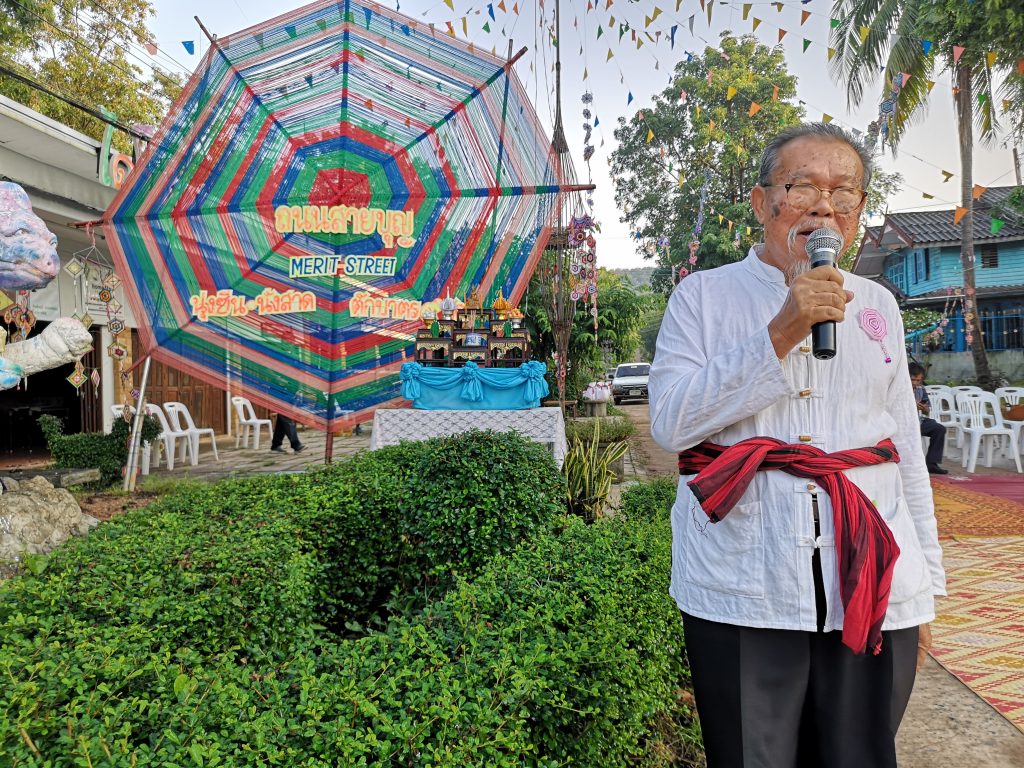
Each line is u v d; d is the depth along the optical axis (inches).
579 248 289.9
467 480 138.9
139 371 450.9
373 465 170.6
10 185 136.5
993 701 116.7
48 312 368.2
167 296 250.8
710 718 57.3
